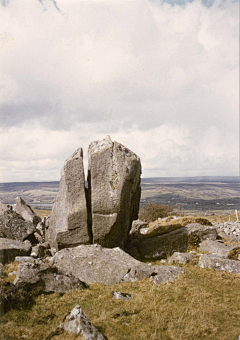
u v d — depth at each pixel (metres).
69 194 13.69
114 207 13.32
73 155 14.41
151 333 6.69
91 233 13.84
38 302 8.20
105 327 6.95
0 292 7.56
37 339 6.43
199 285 9.77
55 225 14.52
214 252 13.70
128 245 15.41
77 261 10.77
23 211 19.80
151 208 41.75
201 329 6.84
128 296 8.88
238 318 7.45
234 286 9.71
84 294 8.95
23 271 8.63
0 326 6.84
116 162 13.55
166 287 9.55
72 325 6.44
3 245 11.84
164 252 14.45
